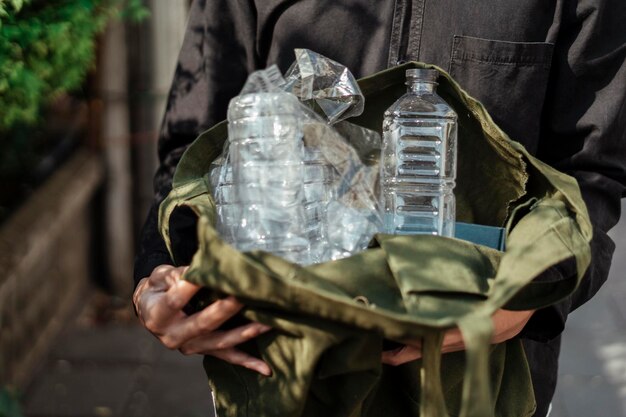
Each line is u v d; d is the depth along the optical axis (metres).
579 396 4.19
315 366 1.45
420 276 1.42
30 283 4.31
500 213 1.71
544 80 1.84
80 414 4.02
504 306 1.49
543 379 2.01
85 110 5.10
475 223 1.73
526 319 1.59
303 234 1.51
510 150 1.61
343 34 1.90
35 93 2.89
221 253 1.40
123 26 4.88
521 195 1.64
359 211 1.62
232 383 1.59
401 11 1.87
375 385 1.55
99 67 4.95
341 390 1.48
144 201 5.20
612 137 1.83
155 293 1.64
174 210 1.79
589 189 1.82
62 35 2.89
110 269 5.25
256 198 1.50
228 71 2.00
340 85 1.68
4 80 2.68
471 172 1.72
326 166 1.62
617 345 4.65
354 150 1.65
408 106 1.67
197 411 4.05
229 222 1.55
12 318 4.05
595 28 1.81
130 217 5.22
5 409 3.48
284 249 1.49
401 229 1.66
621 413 4.06
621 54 1.83
